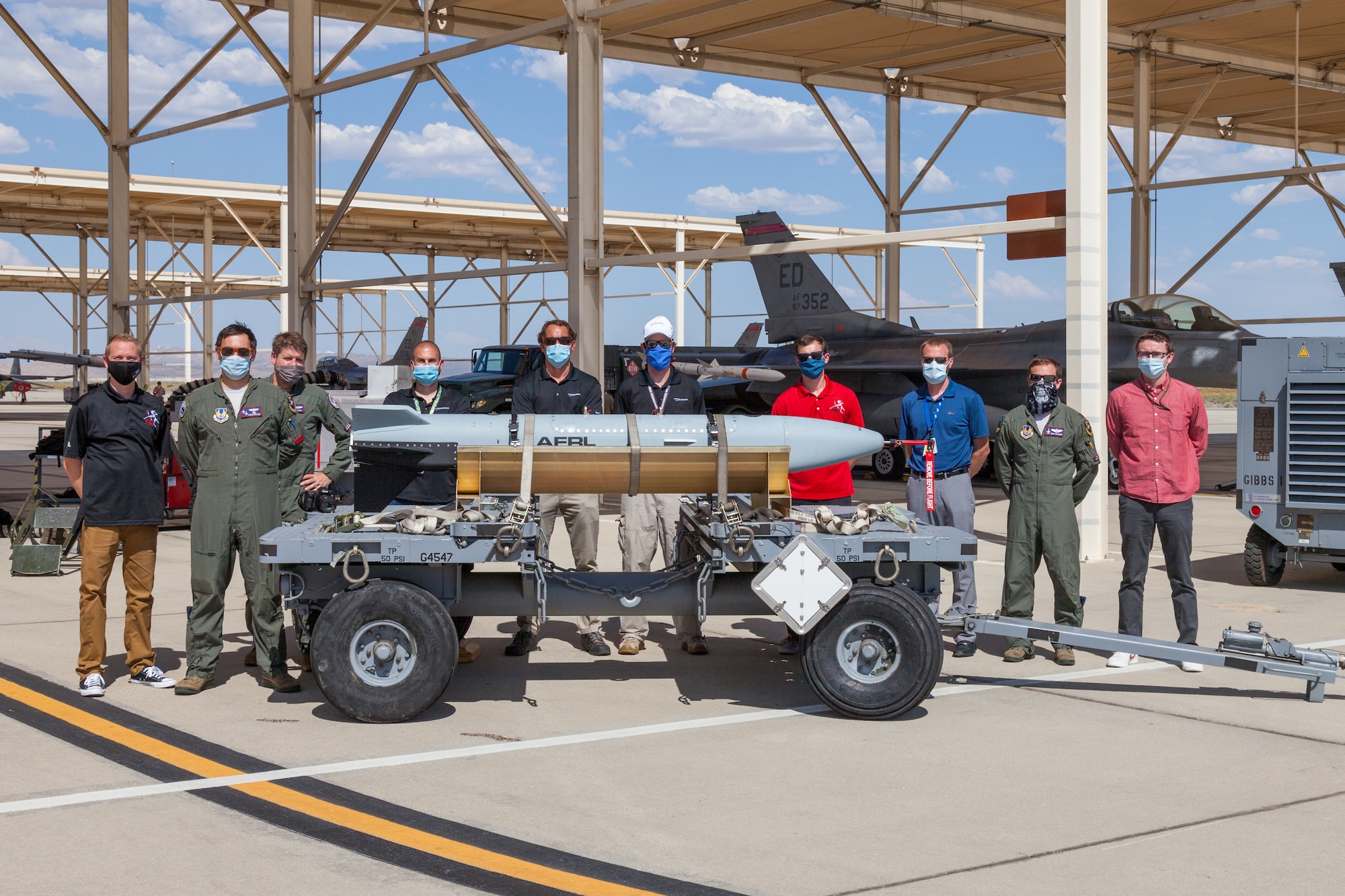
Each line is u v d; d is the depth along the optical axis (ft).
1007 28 67.41
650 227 144.15
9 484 59.88
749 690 20.54
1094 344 36.24
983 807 14.10
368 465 21.94
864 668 18.45
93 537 19.81
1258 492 31.50
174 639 25.21
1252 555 32.01
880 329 82.64
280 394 20.38
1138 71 73.56
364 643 18.12
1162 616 27.50
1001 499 56.95
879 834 13.14
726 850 12.62
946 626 20.34
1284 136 102.12
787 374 78.84
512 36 48.03
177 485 43.98
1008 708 19.25
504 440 21.34
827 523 18.97
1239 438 31.83
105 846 12.74
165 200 131.64
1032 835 13.12
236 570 33.73
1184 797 14.51
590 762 16.05
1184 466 22.29
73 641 24.56
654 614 19.65
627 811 13.94
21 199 132.87
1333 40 73.31
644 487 19.90
